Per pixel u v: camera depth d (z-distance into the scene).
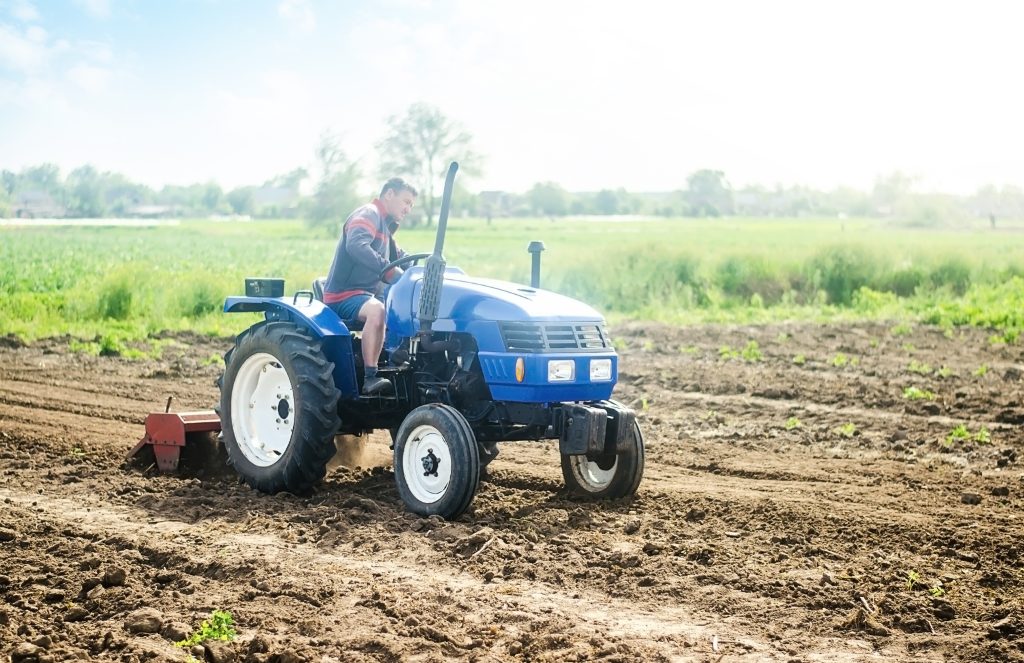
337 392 6.68
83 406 10.09
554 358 6.25
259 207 164.88
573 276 22.08
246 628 4.45
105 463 7.62
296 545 5.68
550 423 6.44
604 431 6.31
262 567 5.18
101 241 55.00
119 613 4.62
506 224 107.75
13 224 101.06
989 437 8.90
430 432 6.35
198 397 10.84
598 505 6.64
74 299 18.17
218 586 4.98
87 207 161.50
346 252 7.06
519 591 5.00
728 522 6.30
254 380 7.19
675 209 180.50
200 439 7.54
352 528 5.98
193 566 5.22
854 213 194.75
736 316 18.39
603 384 6.55
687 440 8.91
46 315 17.20
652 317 18.58
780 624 4.64
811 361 13.06
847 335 15.61
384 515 6.31
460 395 6.58
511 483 7.35
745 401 10.63
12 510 6.19
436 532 5.89
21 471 7.32
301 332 6.91
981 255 24.88
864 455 8.31
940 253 23.39
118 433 8.79
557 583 5.15
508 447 8.54
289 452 6.68
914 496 6.97
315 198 79.69
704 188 186.12
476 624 4.53
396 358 6.73
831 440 8.88
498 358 6.31
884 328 16.39
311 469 6.70
